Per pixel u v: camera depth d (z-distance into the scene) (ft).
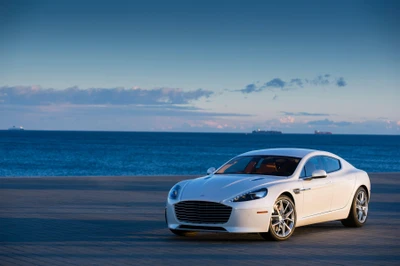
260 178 30.50
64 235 30.68
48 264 23.31
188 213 28.99
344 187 33.65
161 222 35.83
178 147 425.28
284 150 33.88
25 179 68.03
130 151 337.31
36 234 30.96
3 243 28.19
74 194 52.37
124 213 39.99
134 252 25.93
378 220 37.68
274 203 29.01
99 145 444.14
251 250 26.53
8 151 314.14
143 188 58.85
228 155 297.33
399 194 55.67
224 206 28.27
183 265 23.11
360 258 24.81
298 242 28.84
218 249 26.76
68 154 288.30
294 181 30.68
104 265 23.12
